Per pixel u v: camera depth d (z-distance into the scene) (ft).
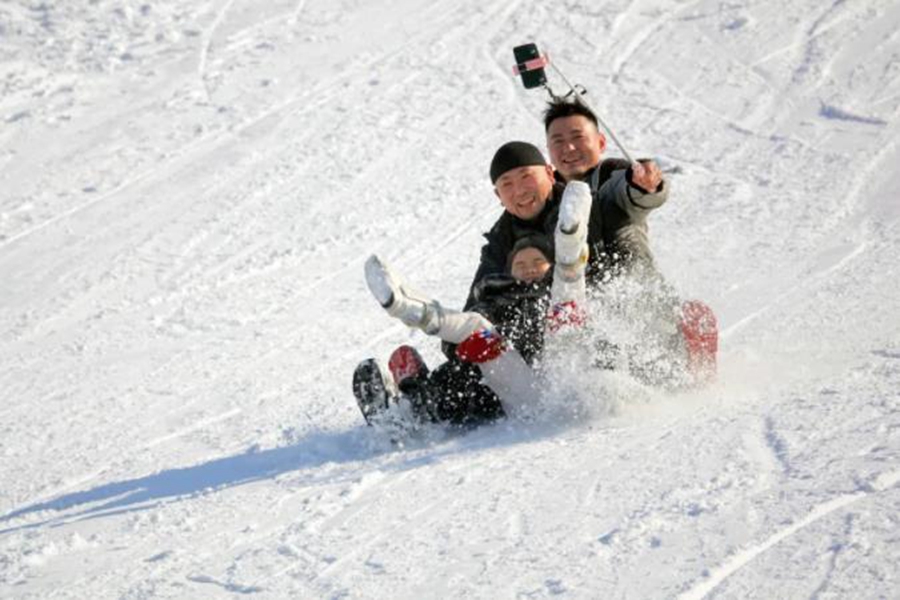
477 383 58.13
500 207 120.88
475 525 40.24
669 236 104.63
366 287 102.27
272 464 57.98
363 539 40.93
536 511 40.57
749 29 164.45
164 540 45.65
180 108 157.07
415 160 134.72
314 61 169.58
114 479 60.49
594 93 150.30
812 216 105.50
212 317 98.68
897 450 40.19
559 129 64.28
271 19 187.32
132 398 79.87
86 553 45.85
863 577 30.94
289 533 43.14
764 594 31.04
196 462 61.41
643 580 33.01
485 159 134.00
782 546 33.71
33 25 186.39
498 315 59.67
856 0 168.14
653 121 140.26
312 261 110.63
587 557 35.32
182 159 140.87
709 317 57.98
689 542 35.09
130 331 97.50
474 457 50.52
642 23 172.14
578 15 176.86
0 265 116.98
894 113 133.90
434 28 177.27
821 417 46.34
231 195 128.77
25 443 72.38
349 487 48.29
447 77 159.43
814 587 30.91
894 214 103.24
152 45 180.45
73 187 135.44
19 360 93.25
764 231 102.73
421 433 58.18
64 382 86.17
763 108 140.97
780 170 121.08
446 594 34.42
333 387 75.72
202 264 111.86
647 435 49.08
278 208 124.36
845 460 40.04
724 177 121.19
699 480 40.57
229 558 41.39
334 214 121.39
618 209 59.57
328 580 37.37
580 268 54.75
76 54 177.27
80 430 73.77
